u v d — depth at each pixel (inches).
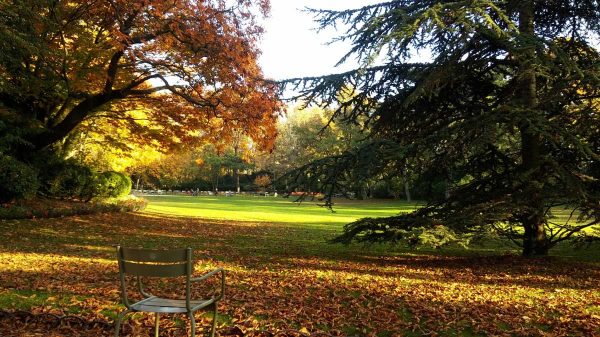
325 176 425.7
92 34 625.0
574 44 463.5
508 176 429.1
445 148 403.9
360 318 235.3
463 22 347.3
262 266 396.5
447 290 309.9
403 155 399.2
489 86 464.1
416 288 313.9
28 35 487.5
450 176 485.1
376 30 428.8
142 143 777.6
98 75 633.6
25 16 490.0
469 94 473.1
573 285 332.5
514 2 402.6
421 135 455.5
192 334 157.8
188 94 653.3
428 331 218.5
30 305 233.9
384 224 435.5
